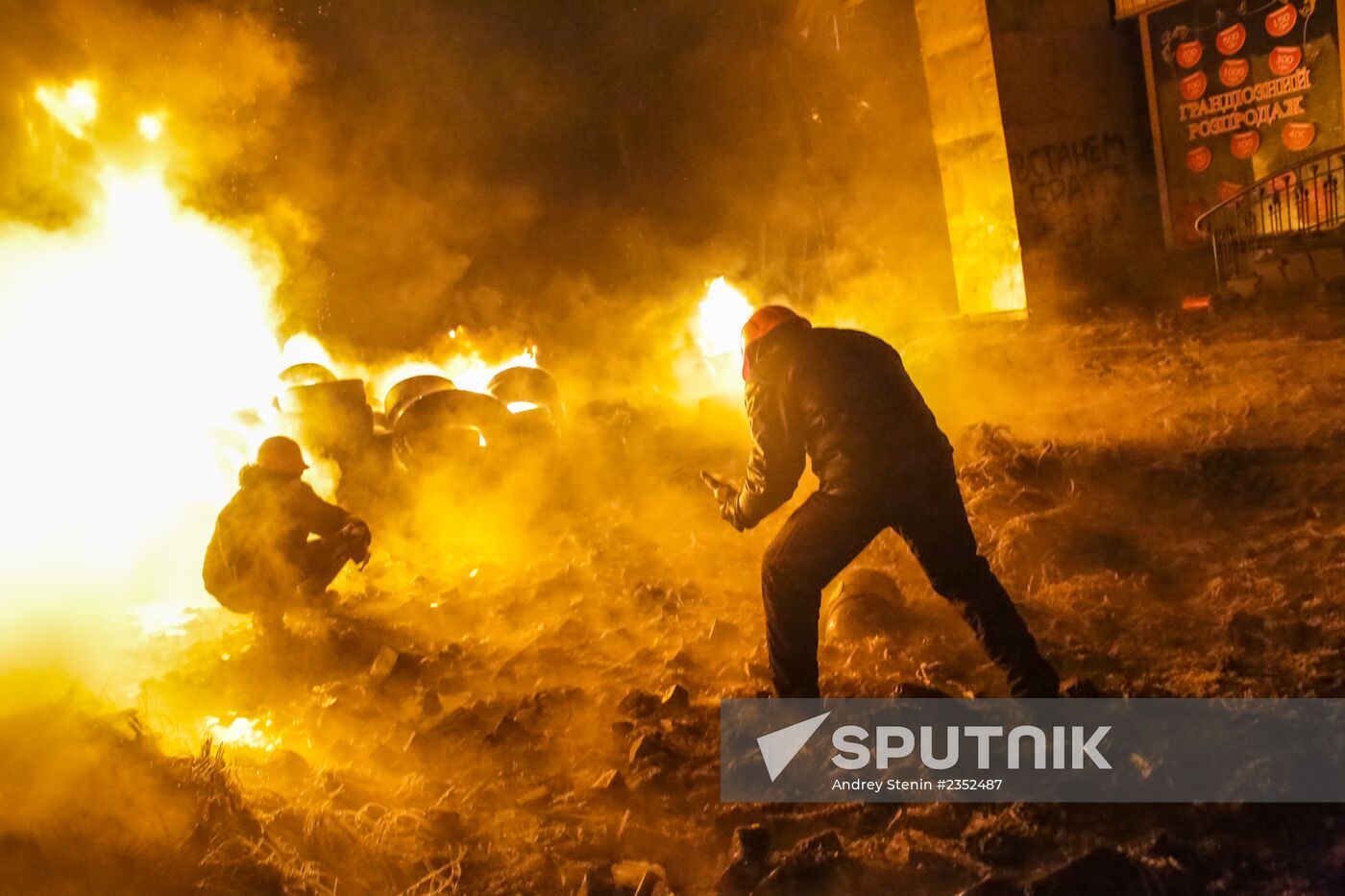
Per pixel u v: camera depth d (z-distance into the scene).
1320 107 10.84
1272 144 11.28
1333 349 8.10
